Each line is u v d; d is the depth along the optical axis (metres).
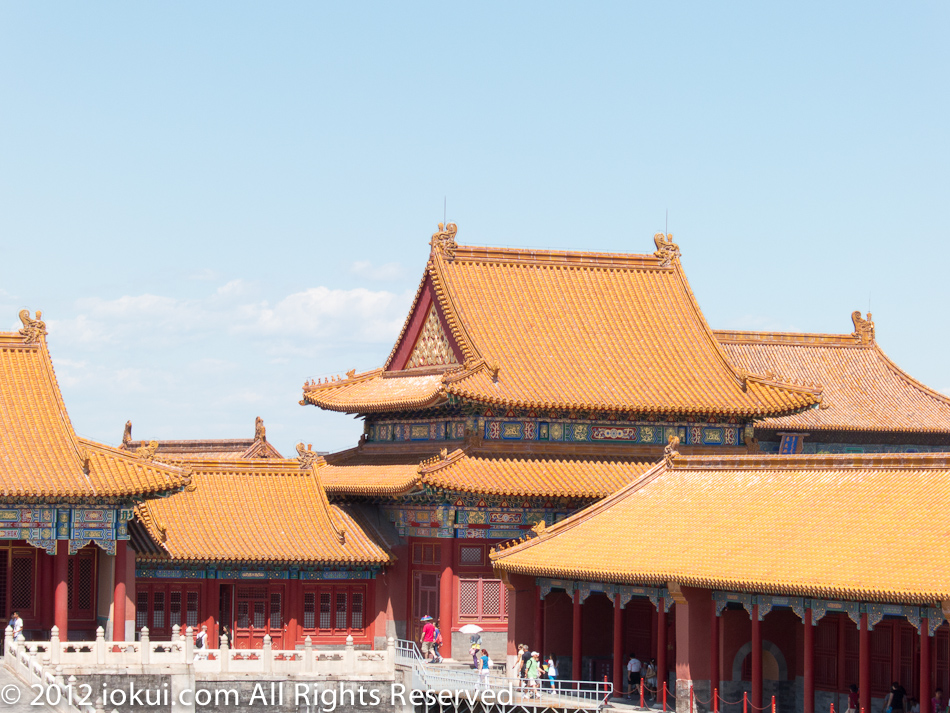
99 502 85.12
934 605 64.12
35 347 92.38
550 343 102.81
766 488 80.38
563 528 86.94
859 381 128.88
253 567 96.44
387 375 111.38
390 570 100.00
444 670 84.31
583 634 89.19
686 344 105.88
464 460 96.00
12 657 75.62
